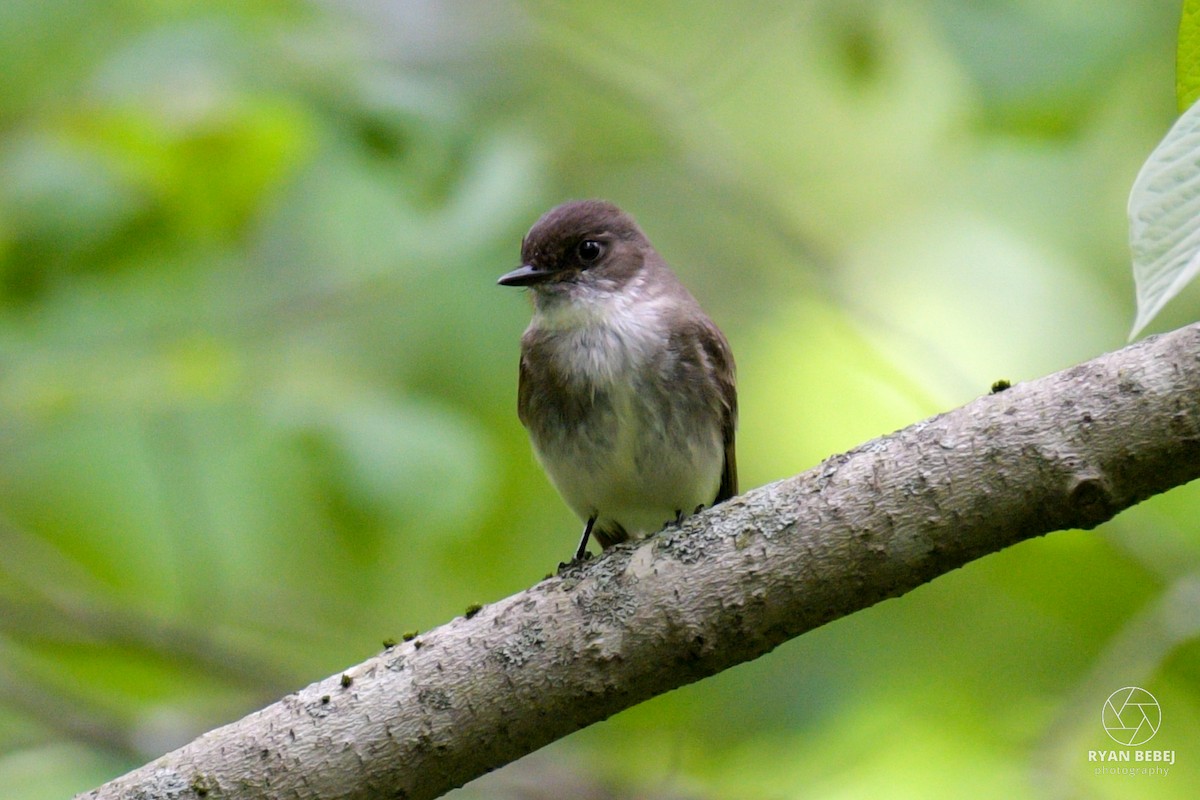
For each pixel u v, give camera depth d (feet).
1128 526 33.78
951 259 42.09
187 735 34.35
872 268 42.42
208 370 33.58
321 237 34.37
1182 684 33.47
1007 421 18.47
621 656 19.12
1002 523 18.44
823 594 18.92
